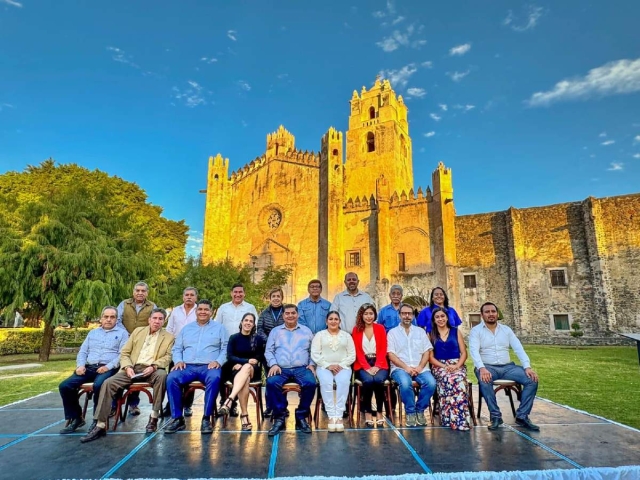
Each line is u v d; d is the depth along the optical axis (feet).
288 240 125.70
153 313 24.40
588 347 92.38
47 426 23.32
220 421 24.54
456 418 22.26
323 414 26.37
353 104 157.48
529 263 111.86
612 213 105.19
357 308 28.96
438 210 109.81
